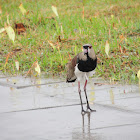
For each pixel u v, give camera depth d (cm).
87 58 1037
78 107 1029
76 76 1079
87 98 1114
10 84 1337
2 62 1692
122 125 845
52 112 978
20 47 1858
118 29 1959
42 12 2520
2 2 2977
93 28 2038
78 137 771
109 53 1628
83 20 2141
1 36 1981
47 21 2264
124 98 1089
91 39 1844
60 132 807
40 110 998
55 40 1883
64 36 1939
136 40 1739
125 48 1653
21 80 1409
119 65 1483
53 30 2062
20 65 1628
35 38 1972
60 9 2622
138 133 782
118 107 997
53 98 1130
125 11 2388
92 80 1368
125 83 1295
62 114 959
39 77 1459
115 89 1213
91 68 1054
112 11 2439
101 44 1734
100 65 1520
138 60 1516
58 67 1555
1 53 1808
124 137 761
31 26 2214
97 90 1213
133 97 1096
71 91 1216
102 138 761
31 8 2700
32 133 803
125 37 1795
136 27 1945
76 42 1836
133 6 2512
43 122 887
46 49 1780
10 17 2408
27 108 1020
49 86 1305
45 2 2864
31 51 1789
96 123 870
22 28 2169
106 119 899
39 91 1230
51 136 781
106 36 1866
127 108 983
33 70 1568
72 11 2534
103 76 1402
